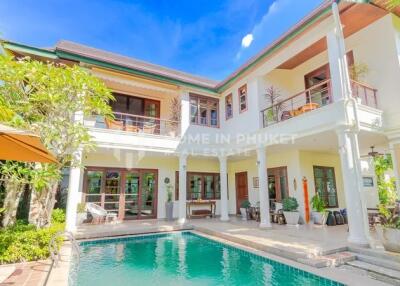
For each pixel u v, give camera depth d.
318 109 8.57
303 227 10.48
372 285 4.81
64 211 11.46
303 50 10.66
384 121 8.56
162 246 8.75
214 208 15.32
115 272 6.02
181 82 13.26
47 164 6.91
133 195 13.95
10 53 9.91
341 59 8.05
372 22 9.12
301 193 11.92
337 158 13.75
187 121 13.47
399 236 6.04
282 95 12.62
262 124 11.64
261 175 11.01
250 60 11.69
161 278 5.62
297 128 9.44
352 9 8.27
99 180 13.19
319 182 12.70
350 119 7.70
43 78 6.70
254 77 12.30
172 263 6.75
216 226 11.20
